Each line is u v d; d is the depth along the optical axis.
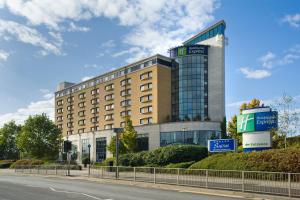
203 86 76.69
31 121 73.62
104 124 89.31
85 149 87.31
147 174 25.19
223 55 78.19
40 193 18.86
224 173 19.52
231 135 57.34
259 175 17.69
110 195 17.88
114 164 46.84
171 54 80.94
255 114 29.58
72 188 21.91
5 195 17.91
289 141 34.78
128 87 83.56
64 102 106.50
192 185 21.50
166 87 78.00
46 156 73.94
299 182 16.14
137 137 69.94
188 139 65.75
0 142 91.25
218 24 79.12
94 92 94.38
